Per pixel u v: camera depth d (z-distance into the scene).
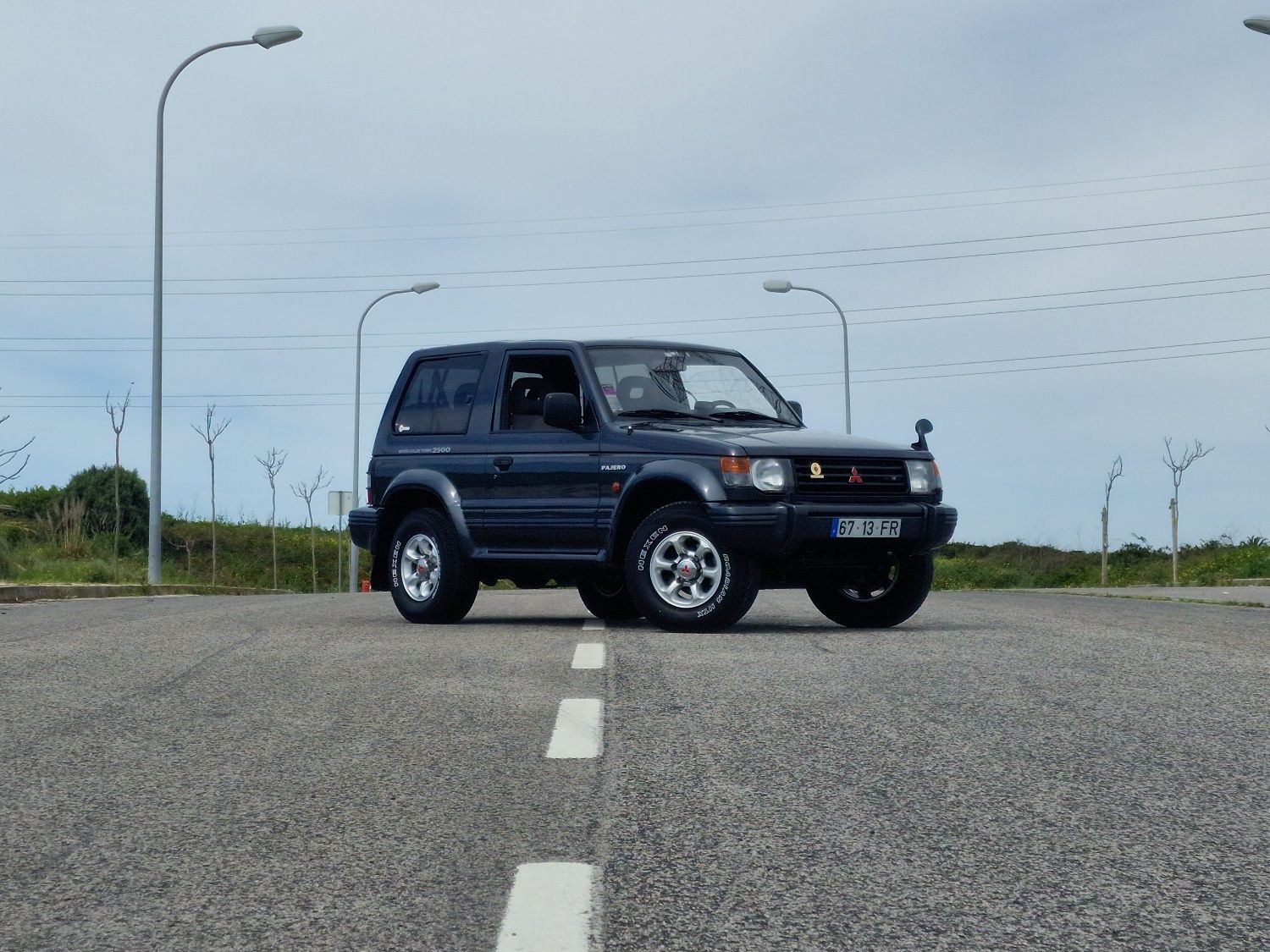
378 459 11.75
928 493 10.23
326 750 5.17
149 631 10.27
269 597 19.39
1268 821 4.00
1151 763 4.84
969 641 9.05
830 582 10.65
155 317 25.03
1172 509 32.66
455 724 5.71
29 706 6.31
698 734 5.44
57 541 27.88
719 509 9.57
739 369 11.53
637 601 10.02
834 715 5.88
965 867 3.51
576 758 4.95
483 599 17.92
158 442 24.62
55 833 3.94
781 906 3.17
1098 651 8.35
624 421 10.41
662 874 3.44
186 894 3.31
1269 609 13.51
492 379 11.19
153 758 5.04
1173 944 2.90
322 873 3.48
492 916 3.10
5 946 2.93
